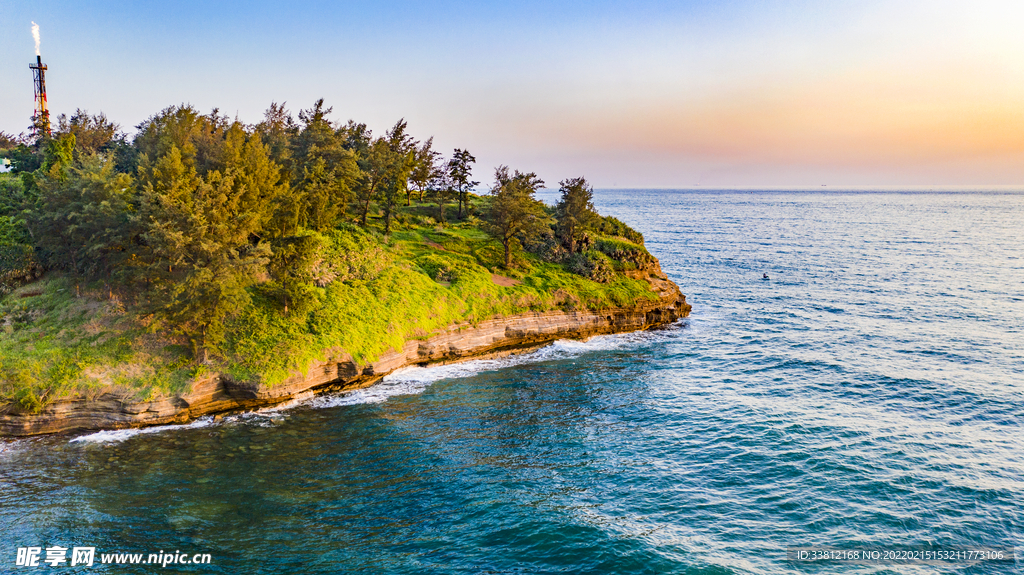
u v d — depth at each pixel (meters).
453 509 32.88
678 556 28.38
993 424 43.88
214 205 50.56
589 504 33.50
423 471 37.53
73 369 43.94
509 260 78.62
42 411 41.94
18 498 33.47
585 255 83.06
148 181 50.69
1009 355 60.44
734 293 95.50
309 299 54.25
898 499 33.81
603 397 51.34
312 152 77.38
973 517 32.00
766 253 143.12
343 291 60.78
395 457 39.56
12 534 29.75
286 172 72.44
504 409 48.59
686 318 79.94
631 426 44.94
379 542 29.69
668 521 31.78
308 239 54.91
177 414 44.94
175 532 30.33
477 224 96.12
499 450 40.81
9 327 48.09
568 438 42.84
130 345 47.12
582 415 47.28
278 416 46.47
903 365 57.81
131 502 33.28
